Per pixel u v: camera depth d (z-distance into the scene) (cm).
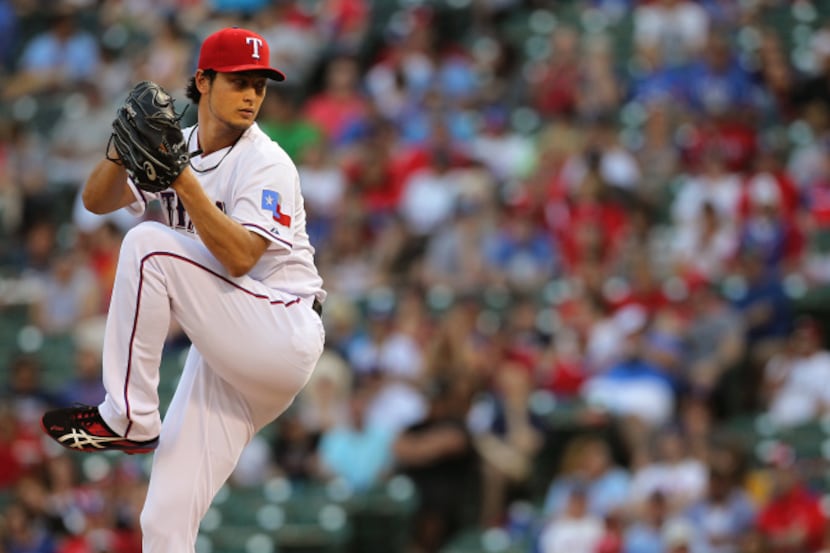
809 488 4097
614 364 4425
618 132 5359
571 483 4041
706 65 5528
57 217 5772
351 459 4253
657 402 4306
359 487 4216
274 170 1870
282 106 5528
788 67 5806
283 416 4338
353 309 4772
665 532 3797
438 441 4219
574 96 5472
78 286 5094
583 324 4541
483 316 4681
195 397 1928
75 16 6750
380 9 6400
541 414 4331
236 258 1820
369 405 4341
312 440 4297
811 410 4403
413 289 4656
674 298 4612
